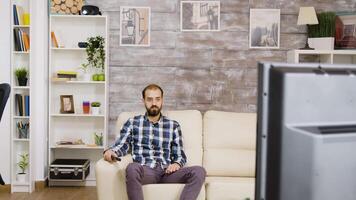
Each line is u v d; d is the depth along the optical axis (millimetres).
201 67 4695
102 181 2928
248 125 3473
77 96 4766
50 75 4574
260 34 4656
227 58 4684
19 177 4430
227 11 4656
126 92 4715
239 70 4691
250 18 4645
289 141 676
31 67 4348
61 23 4695
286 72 682
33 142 4438
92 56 4566
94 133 4711
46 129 4629
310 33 4508
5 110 4422
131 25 4668
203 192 2977
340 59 4613
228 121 3496
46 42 4586
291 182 680
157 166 3160
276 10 4637
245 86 4703
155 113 3273
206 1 4652
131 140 3291
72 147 4547
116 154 3043
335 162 679
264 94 705
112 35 4680
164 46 4684
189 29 4664
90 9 4516
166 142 3281
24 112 4383
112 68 4699
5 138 4445
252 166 3342
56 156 4789
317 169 670
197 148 3406
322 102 692
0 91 2809
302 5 4648
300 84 681
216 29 4660
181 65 4691
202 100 4707
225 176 3381
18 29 4367
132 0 4668
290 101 678
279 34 4656
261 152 707
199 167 2998
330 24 4402
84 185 4695
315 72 696
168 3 4664
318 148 666
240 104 4711
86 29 4711
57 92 4750
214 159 3373
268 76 705
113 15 4672
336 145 677
